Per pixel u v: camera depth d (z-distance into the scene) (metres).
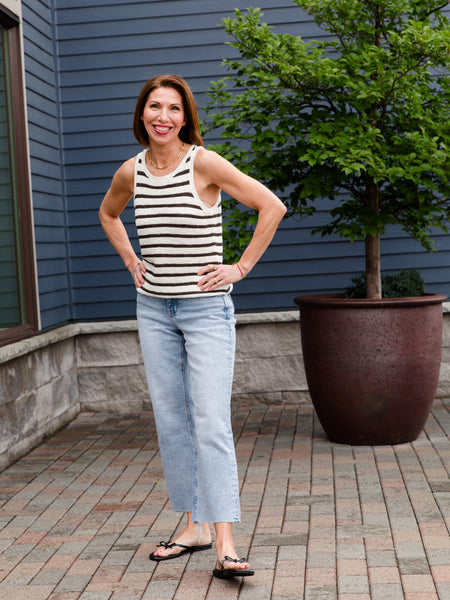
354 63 4.64
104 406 6.33
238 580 2.92
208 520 2.98
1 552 3.34
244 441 5.10
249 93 5.02
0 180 5.09
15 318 5.27
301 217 6.06
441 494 3.82
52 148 6.08
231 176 2.86
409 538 3.26
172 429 3.10
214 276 2.90
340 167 4.82
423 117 4.66
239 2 6.15
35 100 5.73
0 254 5.05
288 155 4.99
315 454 4.69
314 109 4.88
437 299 4.72
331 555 3.12
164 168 2.93
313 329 4.81
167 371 3.06
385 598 2.70
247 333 6.25
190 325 2.96
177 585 2.91
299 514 3.63
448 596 2.70
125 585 2.93
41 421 5.42
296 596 2.76
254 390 6.27
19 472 4.64
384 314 4.63
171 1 6.19
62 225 6.23
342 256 6.19
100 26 6.21
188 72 6.21
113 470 4.60
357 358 4.67
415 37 4.42
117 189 3.14
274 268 6.23
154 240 2.91
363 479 4.13
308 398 6.25
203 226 2.89
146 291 3.03
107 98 6.23
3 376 4.79
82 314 6.30
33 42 5.74
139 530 3.54
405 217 5.28
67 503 4.00
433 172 4.78
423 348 4.70
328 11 4.80
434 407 5.91
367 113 5.00
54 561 3.21
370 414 4.73
